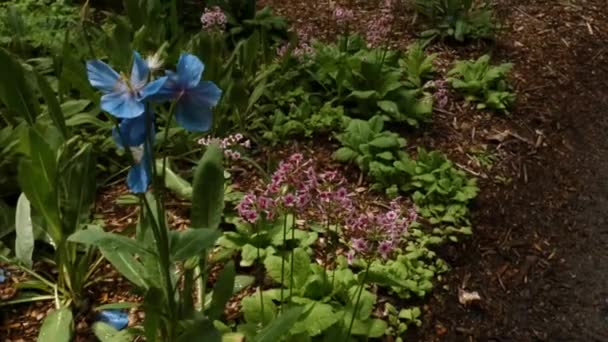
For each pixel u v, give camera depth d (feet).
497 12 9.52
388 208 5.95
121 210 5.64
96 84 3.25
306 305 4.63
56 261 4.76
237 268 5.15
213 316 4.12
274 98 6.87
